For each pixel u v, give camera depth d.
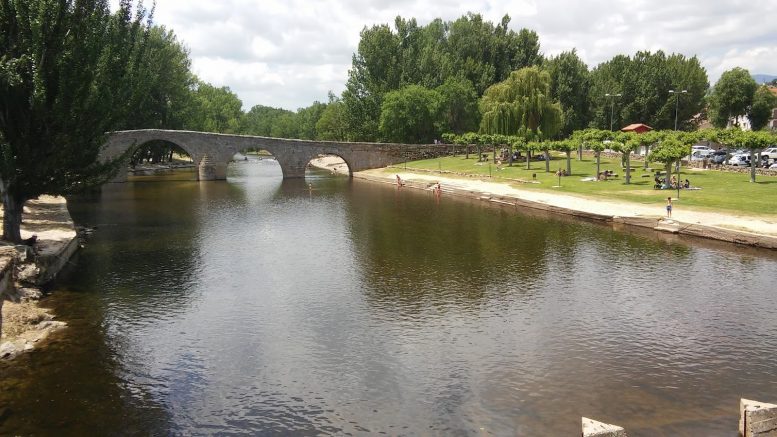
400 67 126.56
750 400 16.86
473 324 25.78
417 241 43.69
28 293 28.69
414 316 26.94
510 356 22.33
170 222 53.50
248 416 18.23
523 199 60.59
